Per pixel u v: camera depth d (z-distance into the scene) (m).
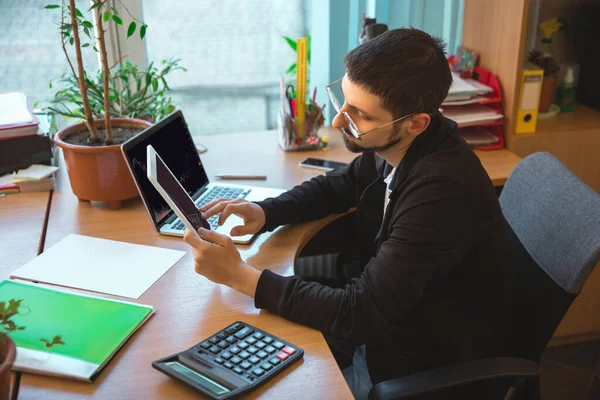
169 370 0.94
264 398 0.91
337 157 1.84
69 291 1.16
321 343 1.04
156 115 1.96
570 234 1.20
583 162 2.03
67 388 0.93
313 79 2.23
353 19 2.15
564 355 2.13
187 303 1.14
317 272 2.25
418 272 1.07
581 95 2.22
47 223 1.44
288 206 1.40
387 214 1.20
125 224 1.43
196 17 2.15
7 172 1.60
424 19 2.22
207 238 1.15
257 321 1.09
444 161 1.12
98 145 1.48
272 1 2.18
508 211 1.42
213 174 1.70
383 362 1.27
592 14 2.10
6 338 0.86
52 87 2.09
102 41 1.45
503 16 1.90
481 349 1.23
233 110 2.34
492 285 1.20
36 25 2.03
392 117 1.10
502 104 1.96
